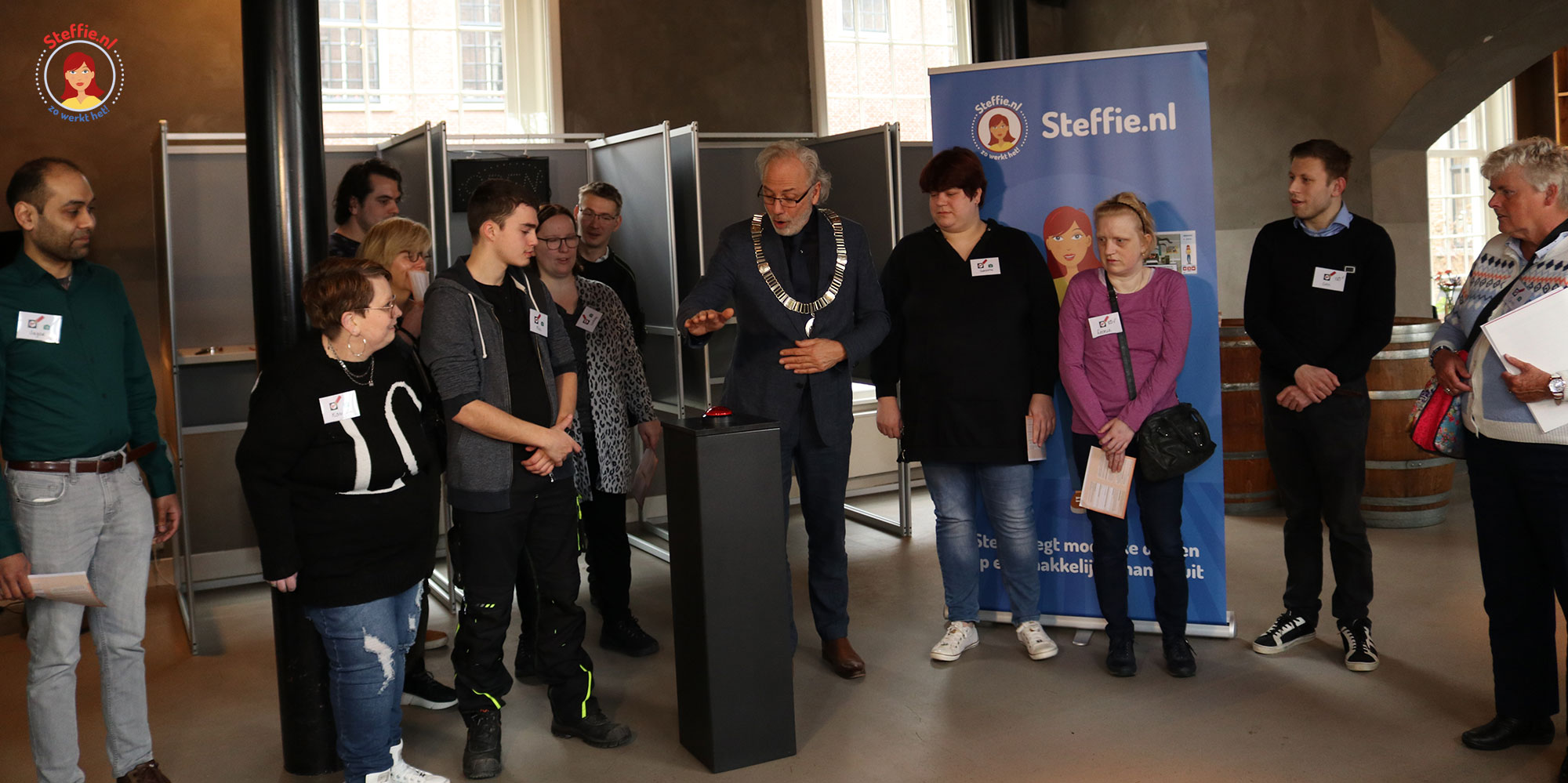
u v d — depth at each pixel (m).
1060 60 3.61
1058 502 3.78
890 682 3.39
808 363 3.11
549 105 6.17
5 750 3.09
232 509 4.87
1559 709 2.91
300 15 2.79
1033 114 3.65
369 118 5.94
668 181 4.65
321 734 2.89
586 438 3.62
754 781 2.74
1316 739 2.85
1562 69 8.72
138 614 2.62
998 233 3.48
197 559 4.81
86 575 2.45
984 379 3.41
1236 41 6.96
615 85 6.32
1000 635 3.81
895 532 5.45
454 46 6.11
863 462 6.43
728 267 3.26
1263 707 3.07
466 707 2.82
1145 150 3.55
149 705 3.45
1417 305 6.45
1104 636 3.74
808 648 3.74
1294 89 6.66
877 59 7.24
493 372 2.68
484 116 6.19
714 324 3.01
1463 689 3.15
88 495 2.50
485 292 2.71
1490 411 2.63
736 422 2.80
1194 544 3.65
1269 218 6.86
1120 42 7.67
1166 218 3.55
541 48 6.21
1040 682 3.34
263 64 2.77
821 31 6.86
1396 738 2.84
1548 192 2.50
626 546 3.76
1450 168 8.94
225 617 4.42
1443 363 2.79
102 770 2.93
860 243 3.35
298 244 2.80
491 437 2.66
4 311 2.41
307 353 2.36
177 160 4.81
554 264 3.53
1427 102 6.04
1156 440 3.23
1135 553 3.73
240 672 3.75
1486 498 2.71
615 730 2.98
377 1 5.93
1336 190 3.28
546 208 3.54
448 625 4.27
